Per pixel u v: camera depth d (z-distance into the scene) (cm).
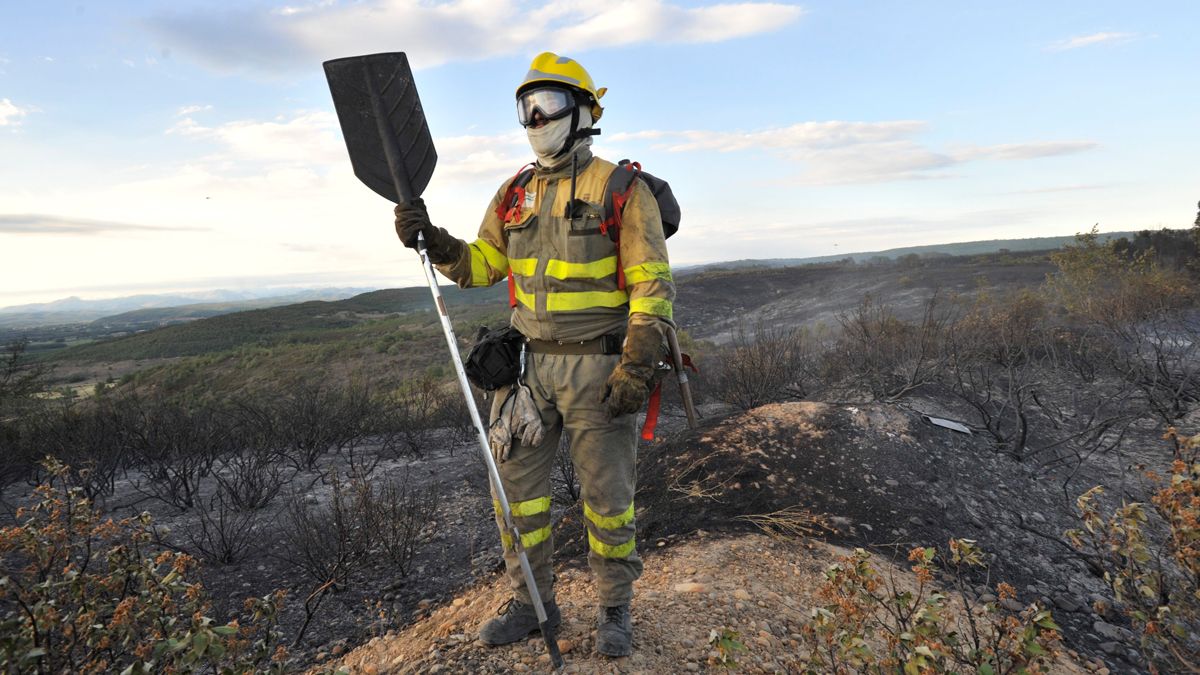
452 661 223
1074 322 1162
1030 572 362
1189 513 209
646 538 377
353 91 214
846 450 475
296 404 905
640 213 197
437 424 976
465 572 433
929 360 851
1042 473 510
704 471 452
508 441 213
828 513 401
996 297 1684
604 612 225
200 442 751
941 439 515
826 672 205
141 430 781
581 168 206
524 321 213
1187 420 641
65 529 209
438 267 223
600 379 205
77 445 721
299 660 331
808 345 1186
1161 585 229
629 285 202
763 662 228
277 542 494
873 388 777
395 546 439
